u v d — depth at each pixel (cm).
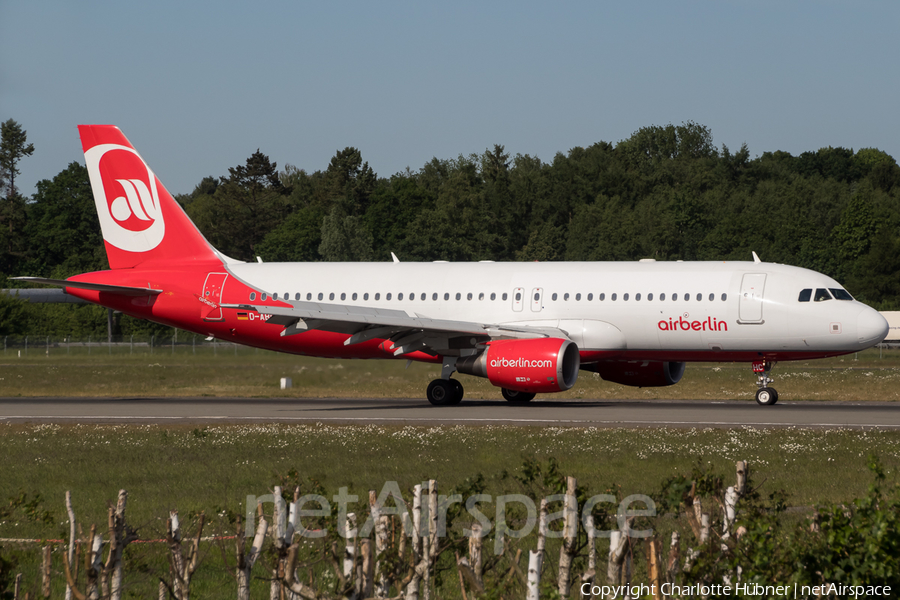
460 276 12694
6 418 10625
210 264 13600
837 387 14475
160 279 13525
